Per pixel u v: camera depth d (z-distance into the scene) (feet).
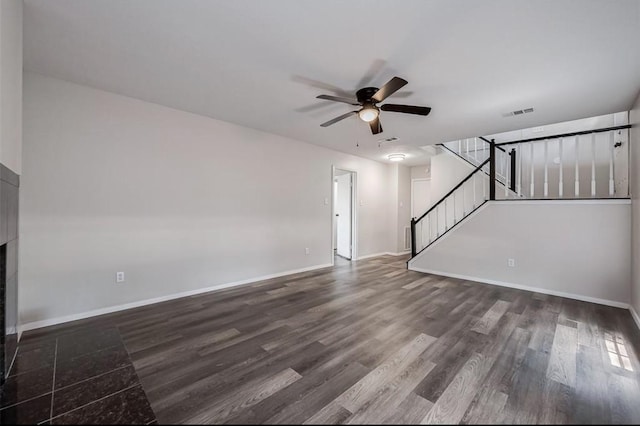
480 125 13.11
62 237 9.23
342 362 6.93
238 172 13.83
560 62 7.71
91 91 9.73
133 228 10.68
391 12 5.94
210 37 6.90
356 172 21.12
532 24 6.21
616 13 5.79
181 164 11.89
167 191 11.52
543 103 10.48
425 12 5.92
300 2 5.70
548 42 6.83
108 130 10.09
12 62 5.63
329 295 12.37
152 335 8.35
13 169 6.05
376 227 23.15
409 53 7.43
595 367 6.75
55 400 5.27
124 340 8.01
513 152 15.43
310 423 4.98
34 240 8.77
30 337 8.07
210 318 9.69
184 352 7.36
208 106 11.35
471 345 7.82
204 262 12.68
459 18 6.07
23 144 8.59
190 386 5.96
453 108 11.00
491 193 14.73
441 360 7.04
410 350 7.52
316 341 8.03
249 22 6.33
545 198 13.09
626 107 10.75
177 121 11.74
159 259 11.34
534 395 5.74
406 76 8.58
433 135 14.93
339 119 10.20
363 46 7.17
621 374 6.47
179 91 9.96
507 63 7.80
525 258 13.56
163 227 11.43
